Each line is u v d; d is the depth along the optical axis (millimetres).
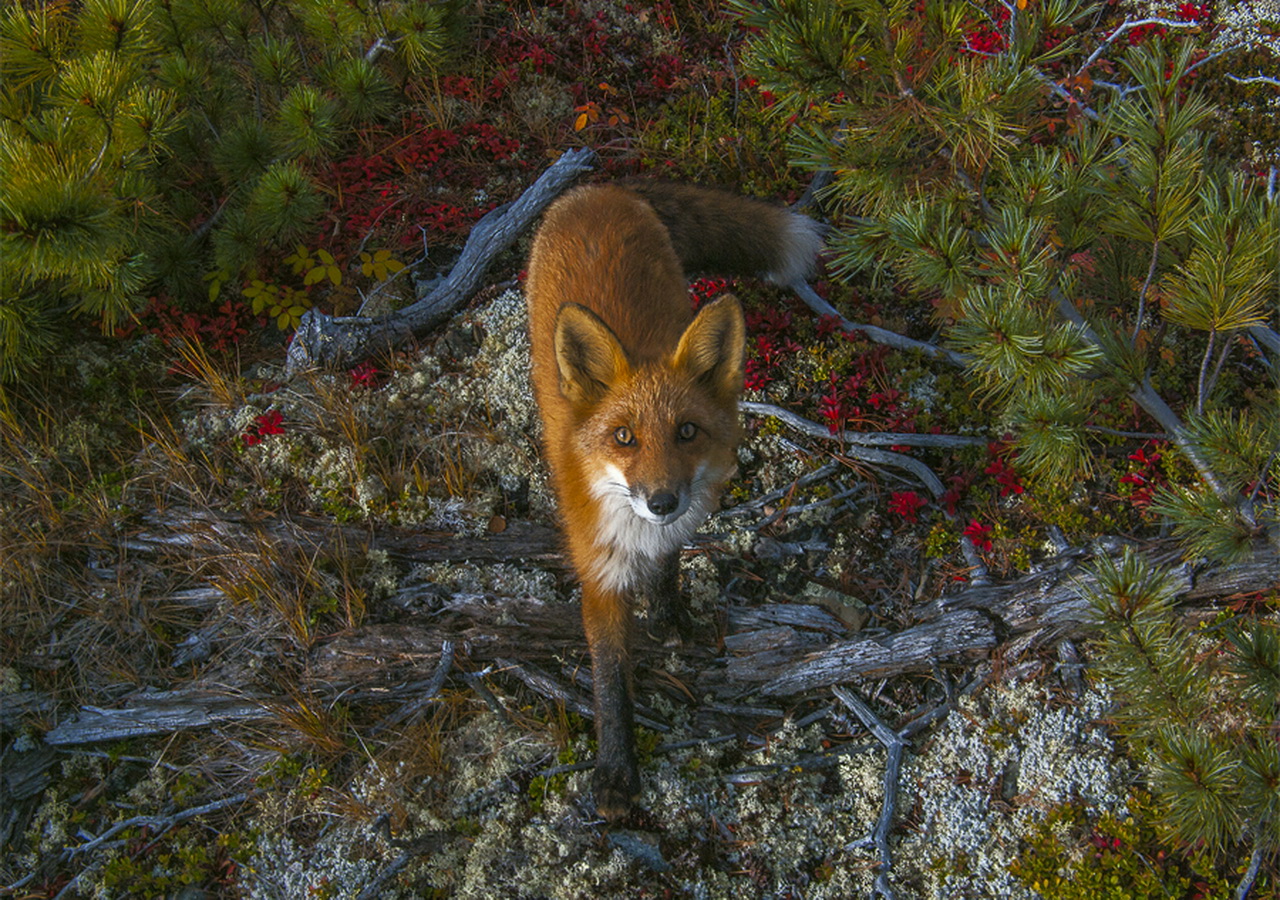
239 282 5562
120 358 5141
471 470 4855
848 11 3775
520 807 3914
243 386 5133
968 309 3746
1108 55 6441
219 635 4277
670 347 4039
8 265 4055
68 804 3916
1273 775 3107
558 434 4012
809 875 3836
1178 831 3381
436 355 5441
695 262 5586
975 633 4262
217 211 5488
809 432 5039
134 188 4680
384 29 5938
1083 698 4145
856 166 3941
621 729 3861
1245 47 6484
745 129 6559
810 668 4254
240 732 4094
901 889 3805
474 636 4250
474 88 6668
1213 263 3482
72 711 4086
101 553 4445
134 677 4168
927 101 3758
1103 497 4750
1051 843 3828
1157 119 3654
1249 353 5352
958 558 4648
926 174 4109
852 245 4043
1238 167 5910
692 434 3475
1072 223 4312
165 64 5332
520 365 5305
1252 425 3789
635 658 4340
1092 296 4945
